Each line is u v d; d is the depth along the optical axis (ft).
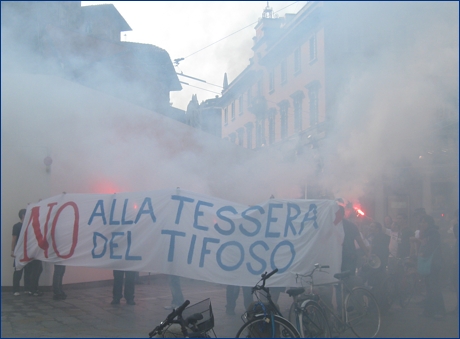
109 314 24.45
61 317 23.59
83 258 24.16
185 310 14.06
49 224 24.91
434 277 23.84
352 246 22.62
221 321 23.04
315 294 18.71
